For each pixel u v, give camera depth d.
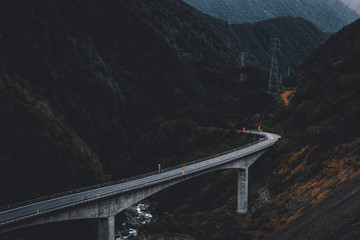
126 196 55.31
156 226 82.69
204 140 117.56
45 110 112.38
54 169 94.38
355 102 78.62
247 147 89.19
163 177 63.12
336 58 150.00
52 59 147.00
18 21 139.12
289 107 116.69
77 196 53.47
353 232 35.44
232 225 69.38
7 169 87.69
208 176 100.50
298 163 75.06
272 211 64.69
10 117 98.12
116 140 148.88
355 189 46.09
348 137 68.25
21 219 42.06
